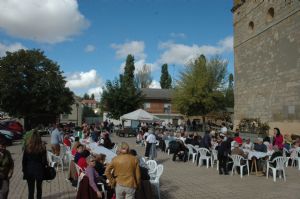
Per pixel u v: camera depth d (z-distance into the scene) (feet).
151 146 57.77
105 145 54.08
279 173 45.21
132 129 133.39
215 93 160.66
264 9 91.81
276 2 85.97
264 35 91.66
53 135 48.70
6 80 138.92
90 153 35.94
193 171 50.37
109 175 23.17
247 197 33.65
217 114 184.75
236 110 108.27
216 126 183.62
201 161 55.98
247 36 101.65
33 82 142.72
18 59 140.67
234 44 110.42
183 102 160.86
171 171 50.26
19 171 47.98
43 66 146.20
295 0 77.82
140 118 101.04
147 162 37.27
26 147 25.71
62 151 51.21
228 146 47.67
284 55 82.02
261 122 92.07
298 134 75.72
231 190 37.01
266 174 46.14
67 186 37.81
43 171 25.86
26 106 144.66
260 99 93.56
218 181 42.39
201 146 56.90
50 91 144.87
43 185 38.27
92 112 314.76
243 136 92.58
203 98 158.10
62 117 238.07
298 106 76.18
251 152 48.85
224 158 47.60
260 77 93.76
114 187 24.34
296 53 77.20
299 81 75.92
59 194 33.91
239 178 44.73
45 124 151.33
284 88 81.87
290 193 35.55
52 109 146.82
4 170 23.12
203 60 166.30
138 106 163.63
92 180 25.62
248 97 100.63
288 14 80.48
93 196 25.32
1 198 22.89
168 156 69.87
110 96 161.07
